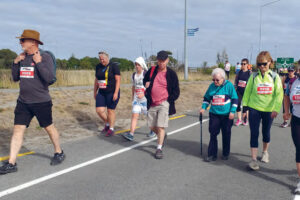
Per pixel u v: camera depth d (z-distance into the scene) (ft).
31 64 13.41
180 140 20.30
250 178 13.12
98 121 27.48
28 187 11.83
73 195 11.12
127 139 19.38
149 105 16.42
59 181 12.49
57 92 36.35
